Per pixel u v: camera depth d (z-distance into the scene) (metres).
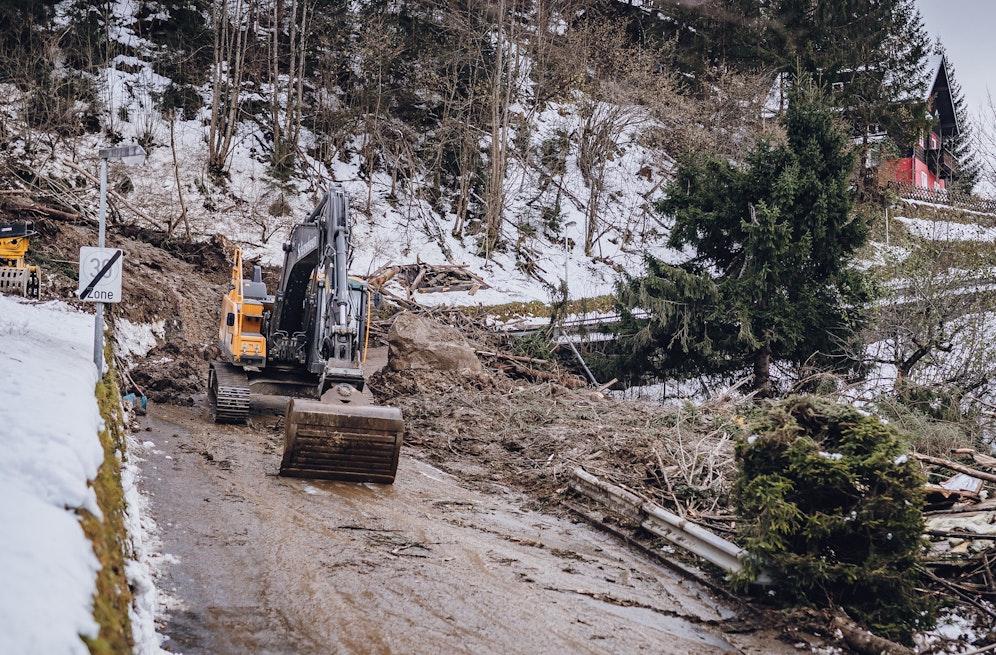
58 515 4.56
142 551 7.80
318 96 39.78
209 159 35.00
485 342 25.88
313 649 6.56
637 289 25.80
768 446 9.49
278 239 32.62
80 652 3.39
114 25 38.59
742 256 26.75
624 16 52.44
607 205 45.41
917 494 8.94
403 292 31.50
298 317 16.14
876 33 48.00
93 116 34.06
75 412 6.90
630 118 43.66
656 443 14.38
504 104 42.03
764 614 9.02
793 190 24.34
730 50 50.16
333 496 11.32
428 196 40.25
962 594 9.58
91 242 23.56
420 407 17.91
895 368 24.78
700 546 10.24
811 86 26.98
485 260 37.47
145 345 19.81
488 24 42.53
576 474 13.06
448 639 7.12
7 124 31.05
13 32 33.88
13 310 16.06
